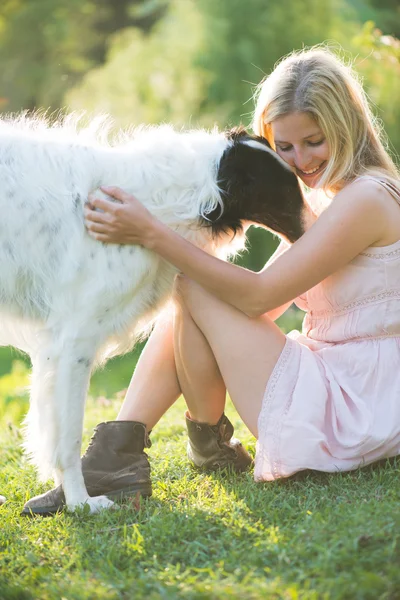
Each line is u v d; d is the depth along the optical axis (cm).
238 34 1098
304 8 1103
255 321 304
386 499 274
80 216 302
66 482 306
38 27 1609
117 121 1143
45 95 1534
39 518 304
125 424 319
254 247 998
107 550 263
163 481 338
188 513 285
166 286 320
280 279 295
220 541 259
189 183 317
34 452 313
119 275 302
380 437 291
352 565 229
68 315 303
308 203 341
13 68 1591
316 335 323
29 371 848
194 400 328
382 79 948
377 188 293
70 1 1606
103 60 1609
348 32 1104
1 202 300
